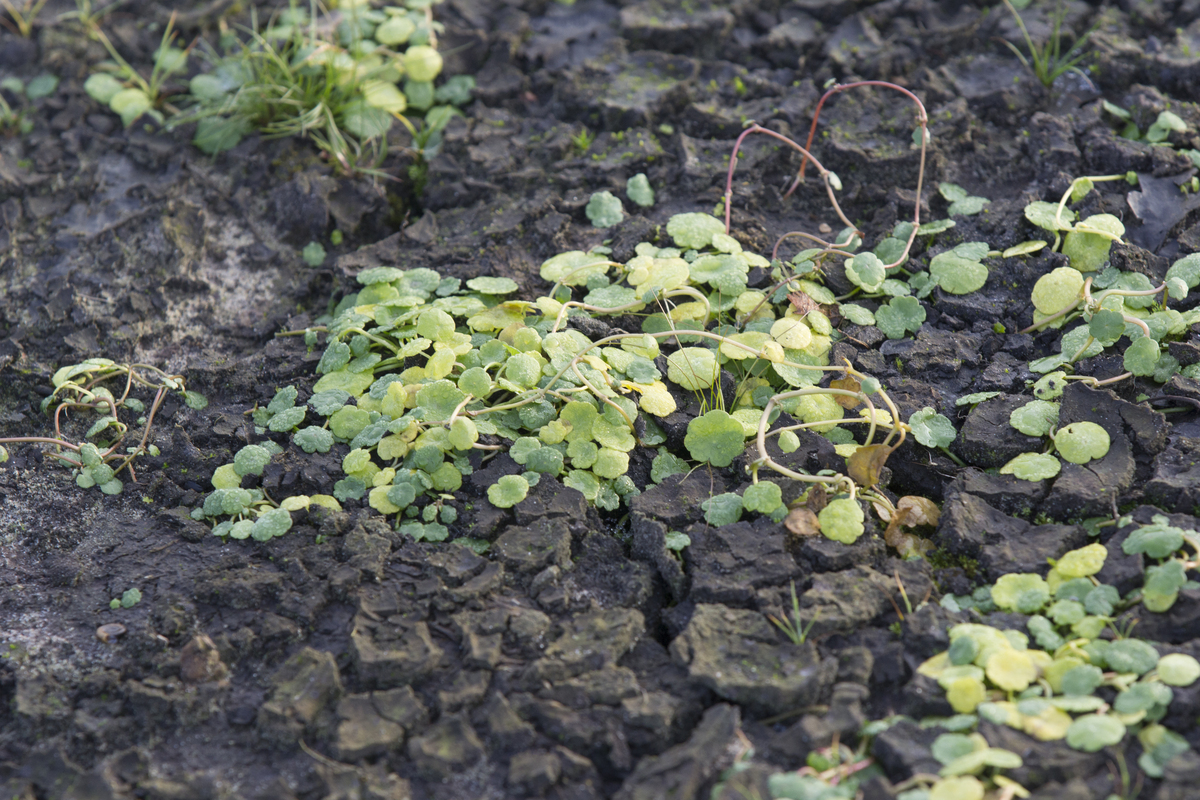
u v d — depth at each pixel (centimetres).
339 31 182
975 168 175
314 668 158
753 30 183
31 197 177
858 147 175
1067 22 180
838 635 158
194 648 159
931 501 163
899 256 170
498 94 180
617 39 182
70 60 183
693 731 157
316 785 156
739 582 160
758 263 169
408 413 165
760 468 163
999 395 165
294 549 162
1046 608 159
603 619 159
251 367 169
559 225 173
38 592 162
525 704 157
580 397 165
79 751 157
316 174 177
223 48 184
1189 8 180
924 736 156
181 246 175
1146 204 171
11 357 170
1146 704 155
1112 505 161
